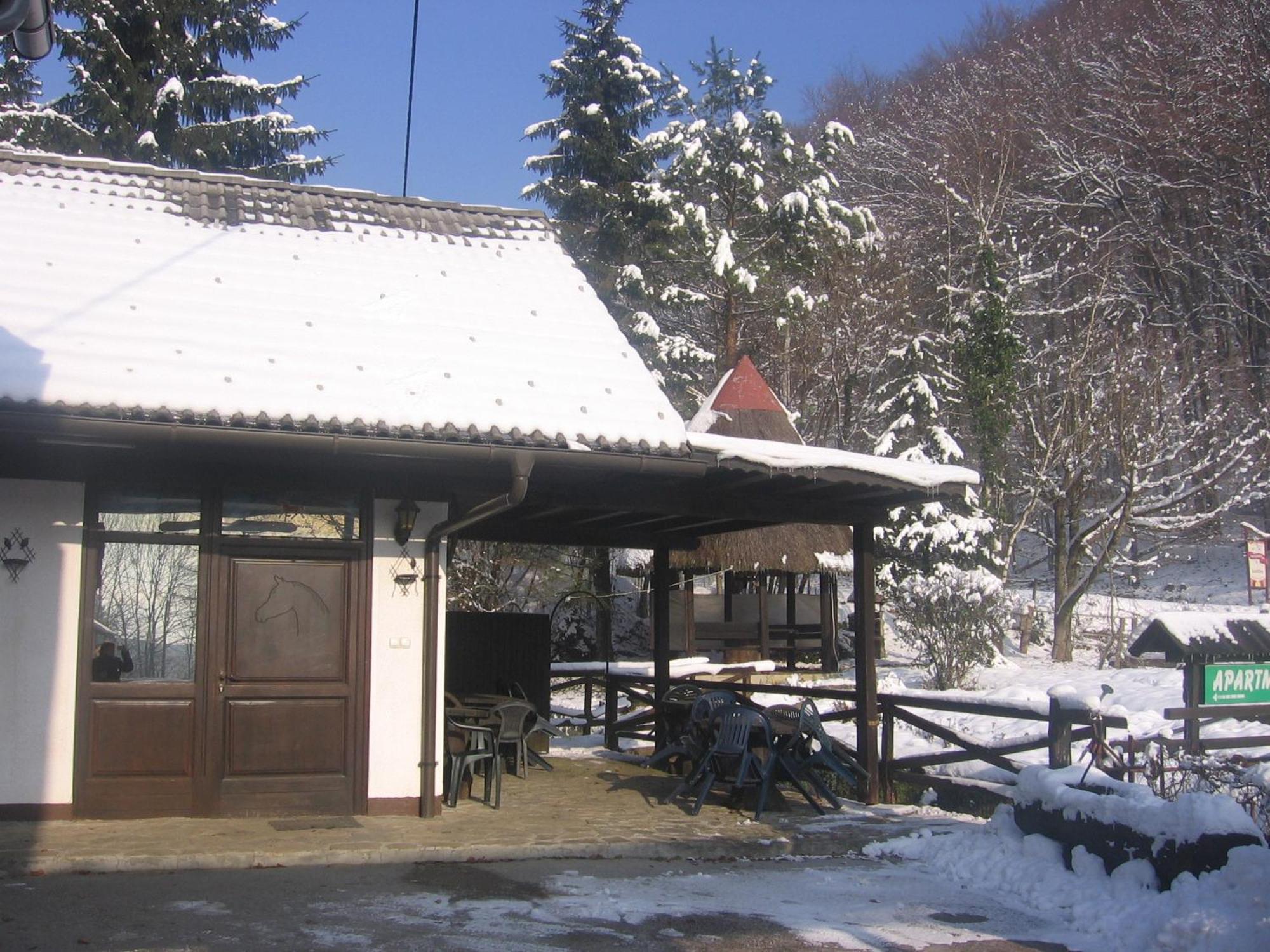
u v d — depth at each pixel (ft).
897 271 103.71
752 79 95.61
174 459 27.32
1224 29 121.29
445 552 30.32
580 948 19.76
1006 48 144.87
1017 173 124.67
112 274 30.99
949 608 66.23
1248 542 88.17
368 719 29.12
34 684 26.89
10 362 25.09
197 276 32.19
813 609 87.81
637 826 29.19
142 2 82.99
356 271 35.09
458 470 28.99
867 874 25.77
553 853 26.53
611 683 45.83
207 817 27.71
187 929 20.02
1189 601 105.19
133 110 81.61
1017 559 121.60
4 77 86.22
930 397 86.89
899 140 137.39
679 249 90.84
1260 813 24.30
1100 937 20.80
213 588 28.17
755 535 72.90
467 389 29.19
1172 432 94.43
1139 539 111.04
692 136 93.86
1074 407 90.68
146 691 27.61
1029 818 26.13
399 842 26.21
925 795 35.27
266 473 28.55
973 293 98.32
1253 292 116.57
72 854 23.91
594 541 42.68
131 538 27.68
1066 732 28.48
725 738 31.50
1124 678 65.31
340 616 29.14
